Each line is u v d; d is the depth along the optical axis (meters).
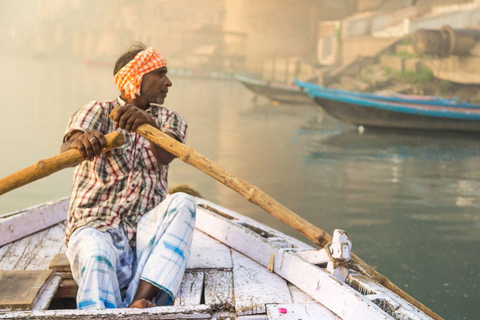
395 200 6.87
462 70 25.23
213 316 1.93
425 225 5.71
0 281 2.06
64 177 7.41
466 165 9.71
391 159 10.19
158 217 2.20
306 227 2.12
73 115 2.22
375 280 2.07
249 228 2.82
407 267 4.36
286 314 1.88
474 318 3.41
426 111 13.59
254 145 11.42
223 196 6.82
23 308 1.88
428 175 8.64
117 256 2.13
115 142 1.98
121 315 1.78
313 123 15.93
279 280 2.23
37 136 11.37
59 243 2.70
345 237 2.02
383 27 33.69
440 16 29.47
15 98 19.80
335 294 1.88
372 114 14.02
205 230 2.87
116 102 2.32
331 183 7.87
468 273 4.23
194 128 13.83
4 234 2.60
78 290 2.02
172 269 2.07
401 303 1.84
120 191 2.25
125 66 2.25
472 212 6.31
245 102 22.72
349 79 29.23
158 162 2.26
